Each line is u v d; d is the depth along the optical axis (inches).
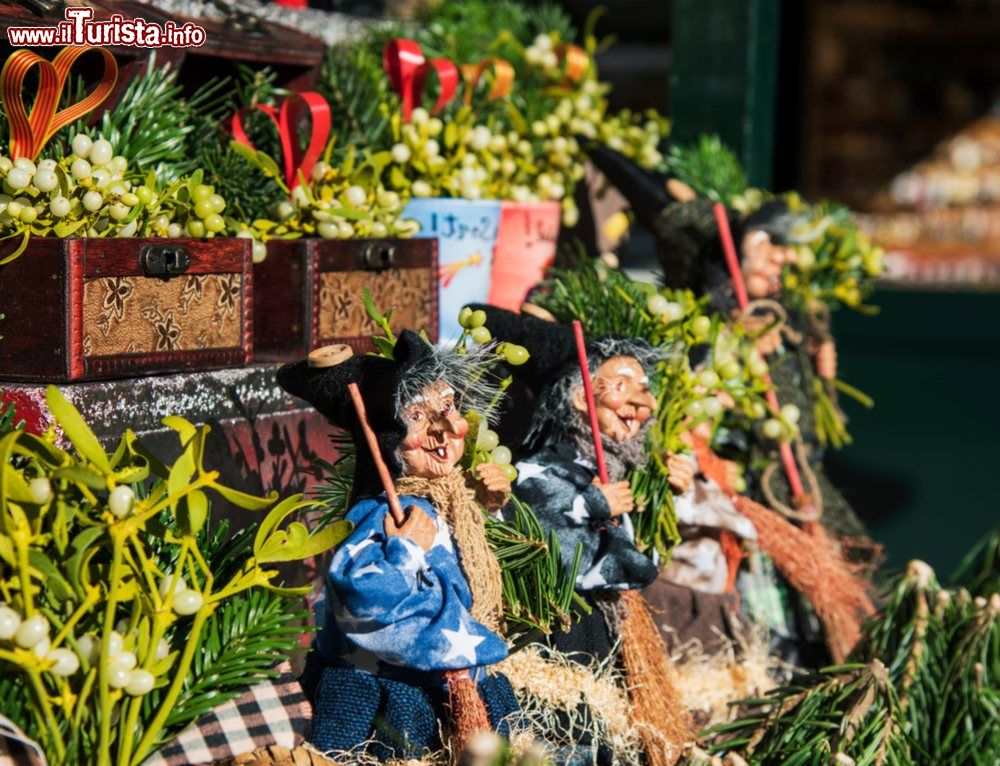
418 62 79.1
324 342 71.6
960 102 190.5
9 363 64.7
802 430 83.7
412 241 74.5
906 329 128.5
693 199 83.7
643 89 193.6
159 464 60.9
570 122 86.1
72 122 69.4
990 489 125.9
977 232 178.9
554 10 94.3
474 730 62.8
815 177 180.5
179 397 67.2
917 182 185.5
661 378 74.0
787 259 82.4
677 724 70.6
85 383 64.8
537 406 71.1
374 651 62.9
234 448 69.2
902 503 129.6
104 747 58.7
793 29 129.6
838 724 70.6
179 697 61.3
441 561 63.8
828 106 186.1
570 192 86.5
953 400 127.5
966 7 188.2
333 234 71.9
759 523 79.4
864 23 186.4
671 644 79.0
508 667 68.1
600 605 70.2
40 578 59.1
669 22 188.7
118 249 65.0
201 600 60.2
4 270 64.4
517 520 67.7
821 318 87.3
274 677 63.1
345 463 69.2
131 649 59.6
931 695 75.0
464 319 65.9
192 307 67.6
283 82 79.8
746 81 96.4
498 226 79.4
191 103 74.3
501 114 85.1
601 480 69.9
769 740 71.5
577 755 67.6
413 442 64.1
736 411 81.7
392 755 63.6
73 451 64.2
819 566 79.4
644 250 168.7
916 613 76.4
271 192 74.3
